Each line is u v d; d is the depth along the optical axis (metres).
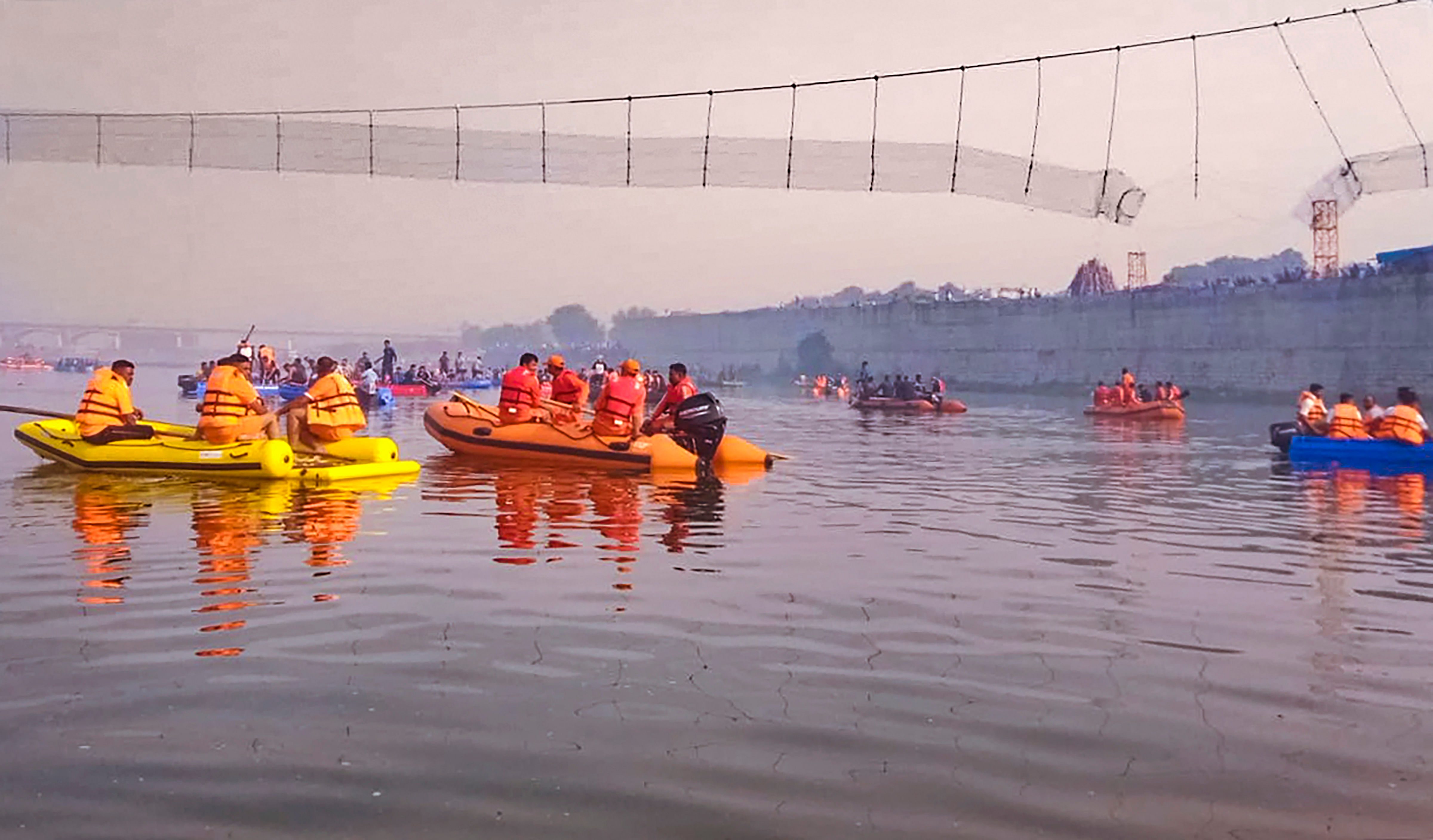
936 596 6.16
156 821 3.06
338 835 3.00
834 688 4.39
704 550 7.55
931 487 12.06
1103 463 15.38
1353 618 5.71
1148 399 31.92
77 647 4.78
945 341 61.72
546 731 3.83
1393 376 35.94
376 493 10.51
